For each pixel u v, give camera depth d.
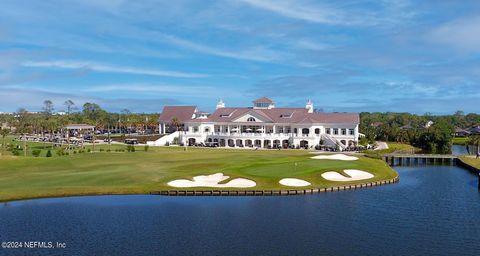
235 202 61.84
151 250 43.06
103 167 85.62
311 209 58.72
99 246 43.91
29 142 158.62
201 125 155.75
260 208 58.81
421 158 123.69
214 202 61.66
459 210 59.53
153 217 53.75
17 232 47.59
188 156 105.25
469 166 102.56
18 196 61.16
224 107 169.50
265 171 79.06
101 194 64.31
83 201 60.44
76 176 74.81
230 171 77.75
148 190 66.19
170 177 73.31
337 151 125.12
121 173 77.31
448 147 158.25
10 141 162.00
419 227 51.47
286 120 147.25
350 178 78.50
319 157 100.31
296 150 127.19
